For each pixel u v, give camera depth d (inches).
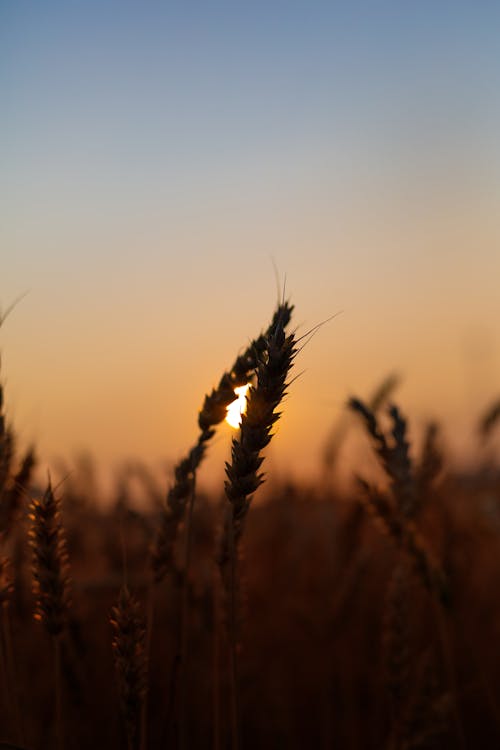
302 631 40.6
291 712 38.9
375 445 28.5
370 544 40.1
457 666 35.8
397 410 29.0
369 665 39.4
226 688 34.8
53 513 22.8
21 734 25.0
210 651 34.5
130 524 35.6
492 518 36.4
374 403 38.8
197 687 35.1
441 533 35.1
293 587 43.7
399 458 28.4
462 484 43.6
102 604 35.4
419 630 33.8
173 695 25.6
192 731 34.8
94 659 33.8
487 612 40.4
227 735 34.5
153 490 38.9
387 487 28.5
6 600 23.5
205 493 36.6
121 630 21.8
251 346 23.1
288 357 20.5
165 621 35.6
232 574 22.1
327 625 37.9
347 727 38.1
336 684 39.4
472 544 37.4
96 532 39.8
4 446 23.7
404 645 27.3
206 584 29.7
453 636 36.7
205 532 34.8
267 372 20.5
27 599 28.5
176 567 29.5
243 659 39.2
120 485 38.8
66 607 23.0
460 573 35.4
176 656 25.8
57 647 23.2
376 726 35.8
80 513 40.4
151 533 28.7
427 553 28.3
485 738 33.9
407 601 27.5
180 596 30.0
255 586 43.6
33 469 25.4
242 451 20.9
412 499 28.2
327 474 45.9
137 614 21.9
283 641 40.9
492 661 36.5
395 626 27.4
